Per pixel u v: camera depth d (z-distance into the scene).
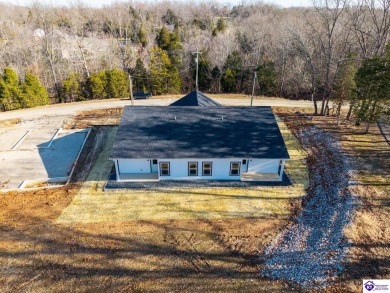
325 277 13.95
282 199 20.06
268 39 56.34
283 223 17.86
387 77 23.59
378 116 26.11
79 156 26.16
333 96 37.03
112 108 38.75
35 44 54.41
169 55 53.09
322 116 34.06
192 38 59.25
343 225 16.94
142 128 22.89
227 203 19.67
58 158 26.16
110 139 29.27
